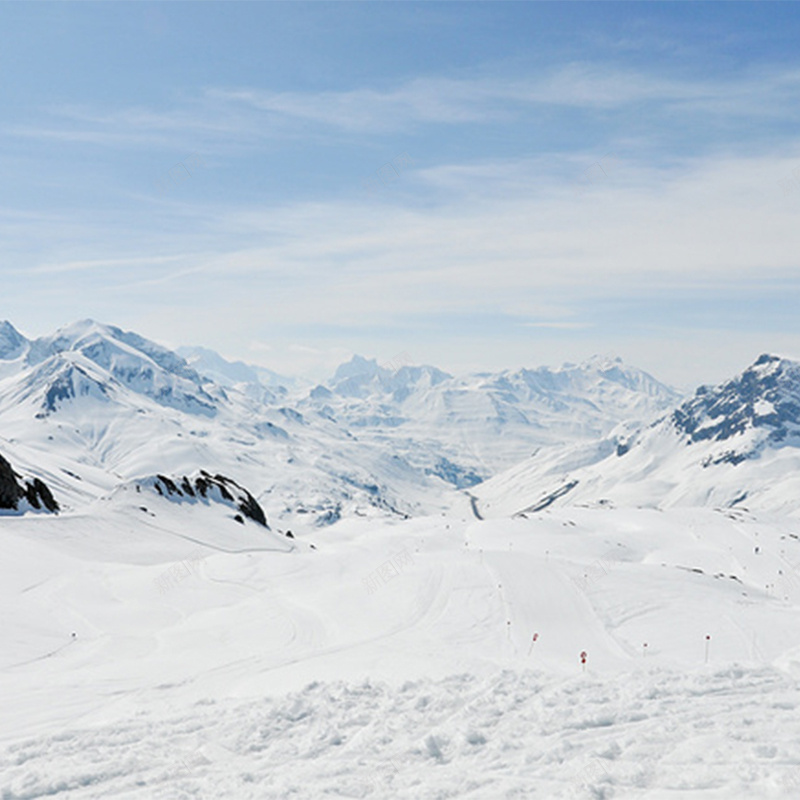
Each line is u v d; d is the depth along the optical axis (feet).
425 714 58.03
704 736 45.42
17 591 198.39
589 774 40.91
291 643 156.97
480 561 292.20
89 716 80.94
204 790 44.68
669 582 271.08
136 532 359.87
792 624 211.61
